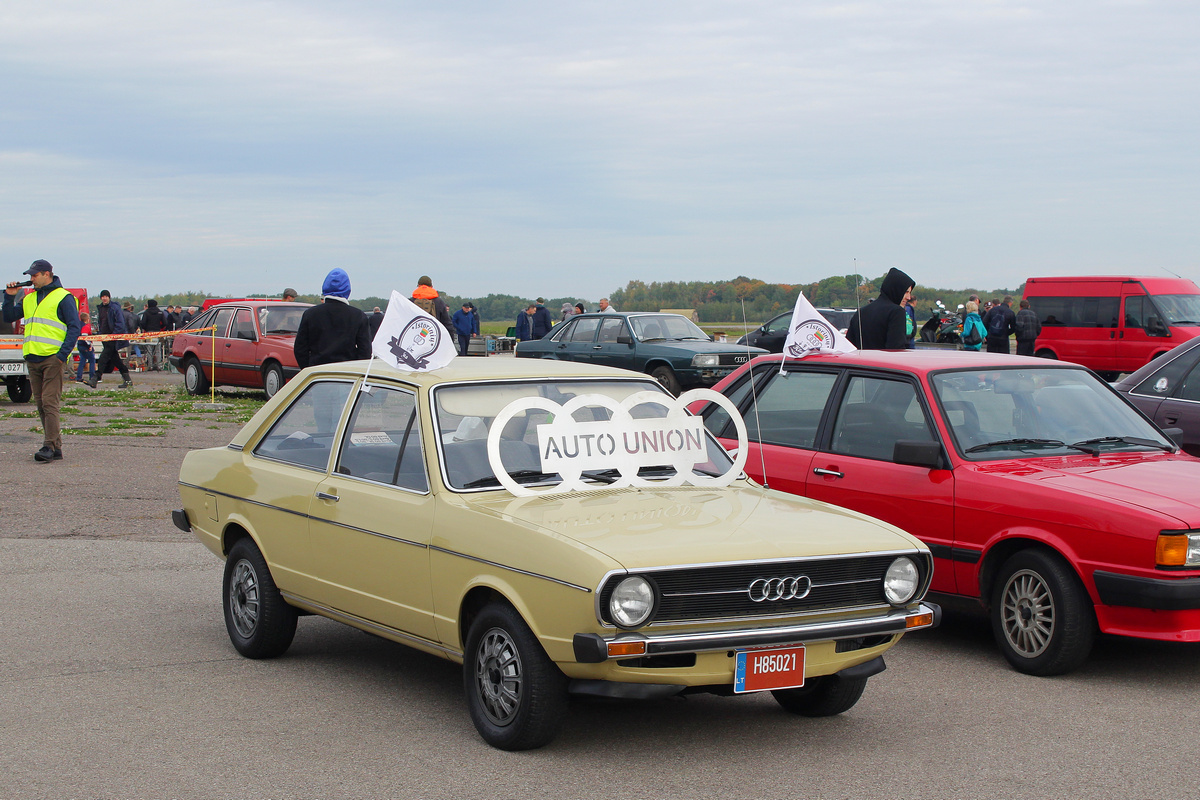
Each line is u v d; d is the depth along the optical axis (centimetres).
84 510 1013
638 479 527
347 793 416
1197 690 561
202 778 430
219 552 638
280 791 418
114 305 2505
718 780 433
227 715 509
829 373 732
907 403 677
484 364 578
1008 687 566
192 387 2256
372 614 528
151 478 1186
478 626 466
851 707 526
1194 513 545
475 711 472
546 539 437
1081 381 719
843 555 452
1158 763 456
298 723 498
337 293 1127
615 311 2208
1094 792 424
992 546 607
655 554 425
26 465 1249
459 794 416
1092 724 506
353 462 553
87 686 552
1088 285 2673
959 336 2378
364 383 567
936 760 458
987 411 667
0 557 837
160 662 597
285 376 2041
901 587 470
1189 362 921
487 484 501
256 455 623
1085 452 655
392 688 555
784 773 442
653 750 468
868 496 670
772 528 469
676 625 427
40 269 1252
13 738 475
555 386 555
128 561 836
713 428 792
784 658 442
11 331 2047
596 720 511
